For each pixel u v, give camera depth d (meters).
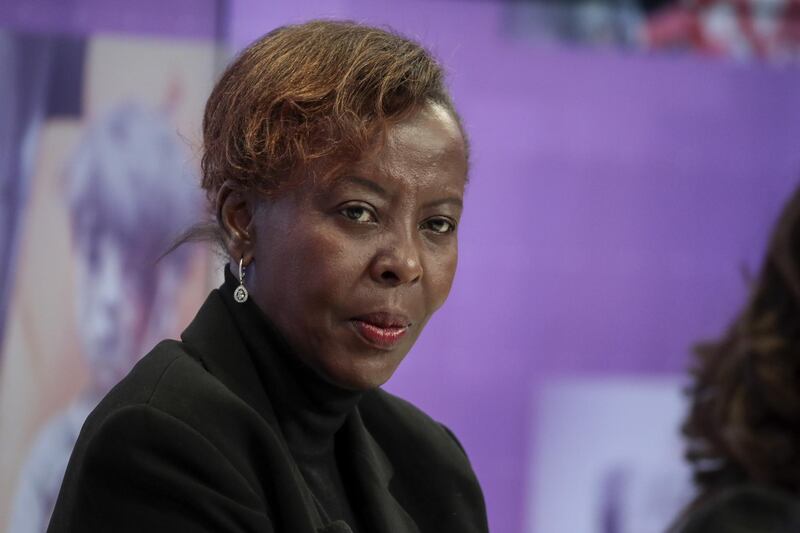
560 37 11.34
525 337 11.40
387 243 3.06
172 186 10.62
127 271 10.62
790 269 4.03
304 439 3.38
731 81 11.54
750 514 3.72
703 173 11.55
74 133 10.62
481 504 3.85
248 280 3.28
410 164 3.06
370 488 3.55
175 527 2.91
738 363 4.07
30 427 10.55
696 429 4.20
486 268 11.37
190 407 3.02
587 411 11.44
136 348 10.62
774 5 11.53
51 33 10.59
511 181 11.34
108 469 2.95
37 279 10.57
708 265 11.57
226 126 3.19
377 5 10.89
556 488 11.40
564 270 11.44
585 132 11.41
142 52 10.64
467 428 11.34
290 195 3.07
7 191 10.52
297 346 3.21
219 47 10.66
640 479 11.44
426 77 3.15
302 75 3.08
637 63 11.44
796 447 3.90
